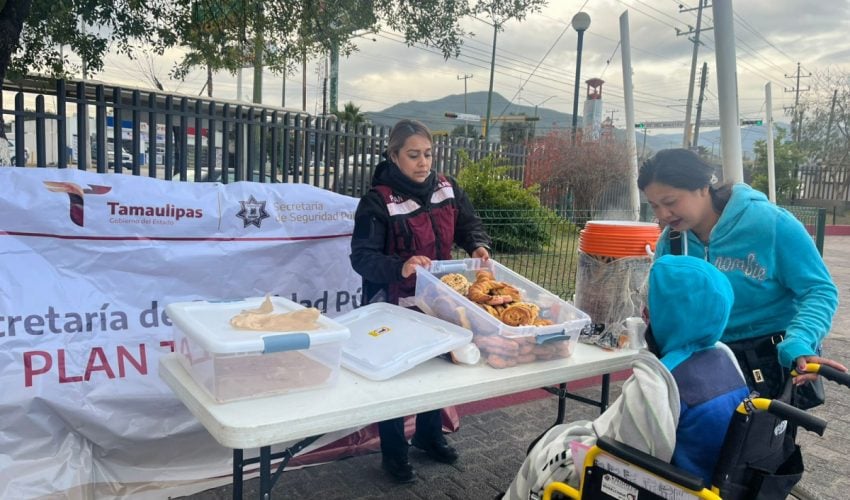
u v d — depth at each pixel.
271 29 6.70
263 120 7.11
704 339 1.74
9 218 2.58
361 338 2.23
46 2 5.56
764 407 1.56
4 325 2.47
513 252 6.48
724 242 2.22
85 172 2.80
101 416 2.62
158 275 2.89
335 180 8.27
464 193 3.13
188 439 2.86
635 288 2.54
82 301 2.68
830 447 3.90
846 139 33.34
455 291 2.34
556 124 21.64
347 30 7.07
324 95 21.67
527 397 4.60
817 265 2.10
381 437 3.17
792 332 2.01
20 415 2.45
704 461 1.68
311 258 3.36
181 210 2.96
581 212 7.41
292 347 1.79
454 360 2.18
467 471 3.36
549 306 2.48
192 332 1.83
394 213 2.74
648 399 1.64
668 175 2.19
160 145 7.70
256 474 3.07
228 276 3.08
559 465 1.96
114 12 6.10
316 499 2.97
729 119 4.32
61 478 2.48
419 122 2.82
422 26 7.07
